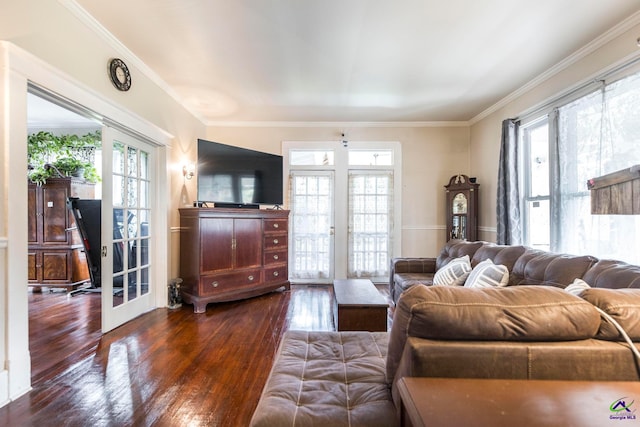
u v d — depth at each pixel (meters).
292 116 4.64
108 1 2.14
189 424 1.60
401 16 2.27
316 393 1.14
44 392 1.87
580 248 2.70
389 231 4.92
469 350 0.91
